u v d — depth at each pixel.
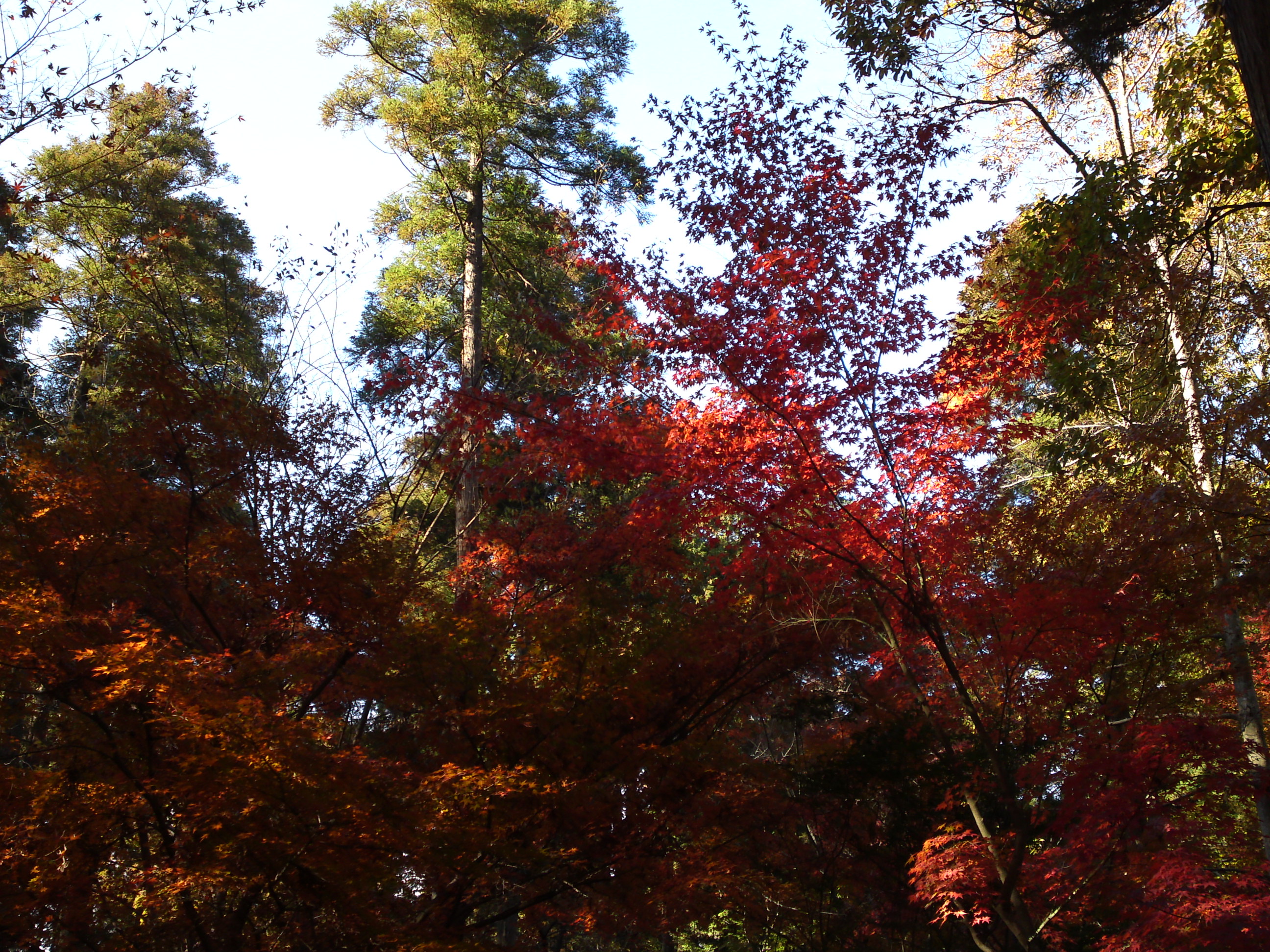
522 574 12.13
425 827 7.10
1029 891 10.04
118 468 8.73
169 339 16.53
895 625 10.92
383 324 20.27
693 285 9.47
